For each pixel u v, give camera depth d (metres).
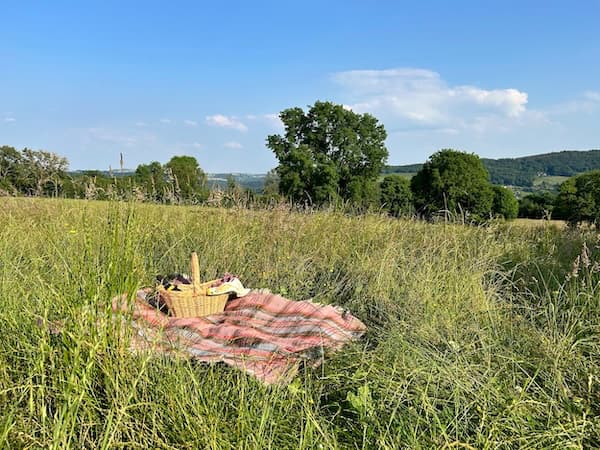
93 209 6.20
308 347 3.77
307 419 2.67
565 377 3.45
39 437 2.47
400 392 3.10
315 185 36.91
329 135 37.91
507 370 3.48
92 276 3.03
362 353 3.75
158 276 5.28
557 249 7.58
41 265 4.89
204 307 4.51
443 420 2.86
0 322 3.31
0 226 6.95
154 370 2.97
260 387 3.05
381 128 38.50
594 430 2.77
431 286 5.27
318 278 6.26
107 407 2.64
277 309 4.72
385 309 4.96
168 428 2.55
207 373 3.28
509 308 4.81
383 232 8.23
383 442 2.51
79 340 2.67
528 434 2.72
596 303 4.55
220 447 2.40
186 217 8.09
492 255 6.68
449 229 7.59
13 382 2.83
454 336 4.02
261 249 6.76
